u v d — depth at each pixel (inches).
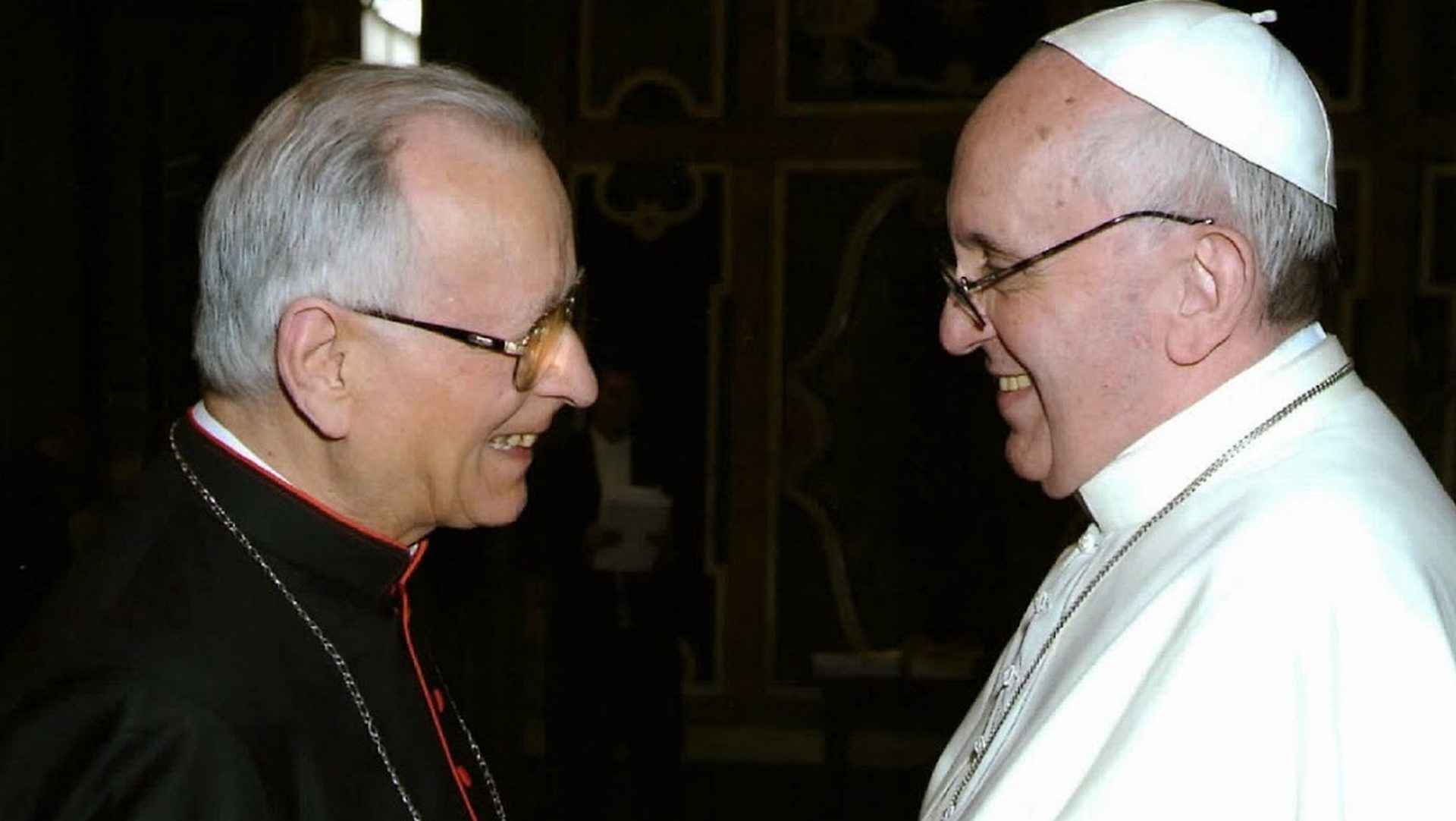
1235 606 58.9
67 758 52.9
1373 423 64.0
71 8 246.2
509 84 258.8
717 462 279.7
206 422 62.6
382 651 63.2
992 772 67.3
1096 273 62.5
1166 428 64.3
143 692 54.2
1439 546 59.6
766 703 279.7
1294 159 62.3
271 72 256.7
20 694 54.7
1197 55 62.7
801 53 275.9
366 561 62.3
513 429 62.7
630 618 237.5
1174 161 61.4
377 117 58.4
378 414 59.5
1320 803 56.1
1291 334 64.8
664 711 238.1
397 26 279.0
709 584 280.7
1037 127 63.1
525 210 59.5
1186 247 61.8
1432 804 54.3
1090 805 59.1
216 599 58.4
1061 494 69.4
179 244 253.8
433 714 66.5
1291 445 62.7
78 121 247.0
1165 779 58.2
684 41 276.5
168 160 252.7
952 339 67.9
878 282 276.2
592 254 278.8
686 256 278.5
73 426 231.0
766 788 256.4
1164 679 59.4
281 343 58.0
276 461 61.4
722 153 277.3
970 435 275.0
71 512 225.5
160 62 251.6
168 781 53.2
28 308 245.6
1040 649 70.7
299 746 57.7
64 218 247.3
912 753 273.0
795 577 279.1
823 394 277.7
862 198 275.9
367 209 57.5
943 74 273.7
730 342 278.5
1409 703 55.4
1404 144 263.4
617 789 251.1
